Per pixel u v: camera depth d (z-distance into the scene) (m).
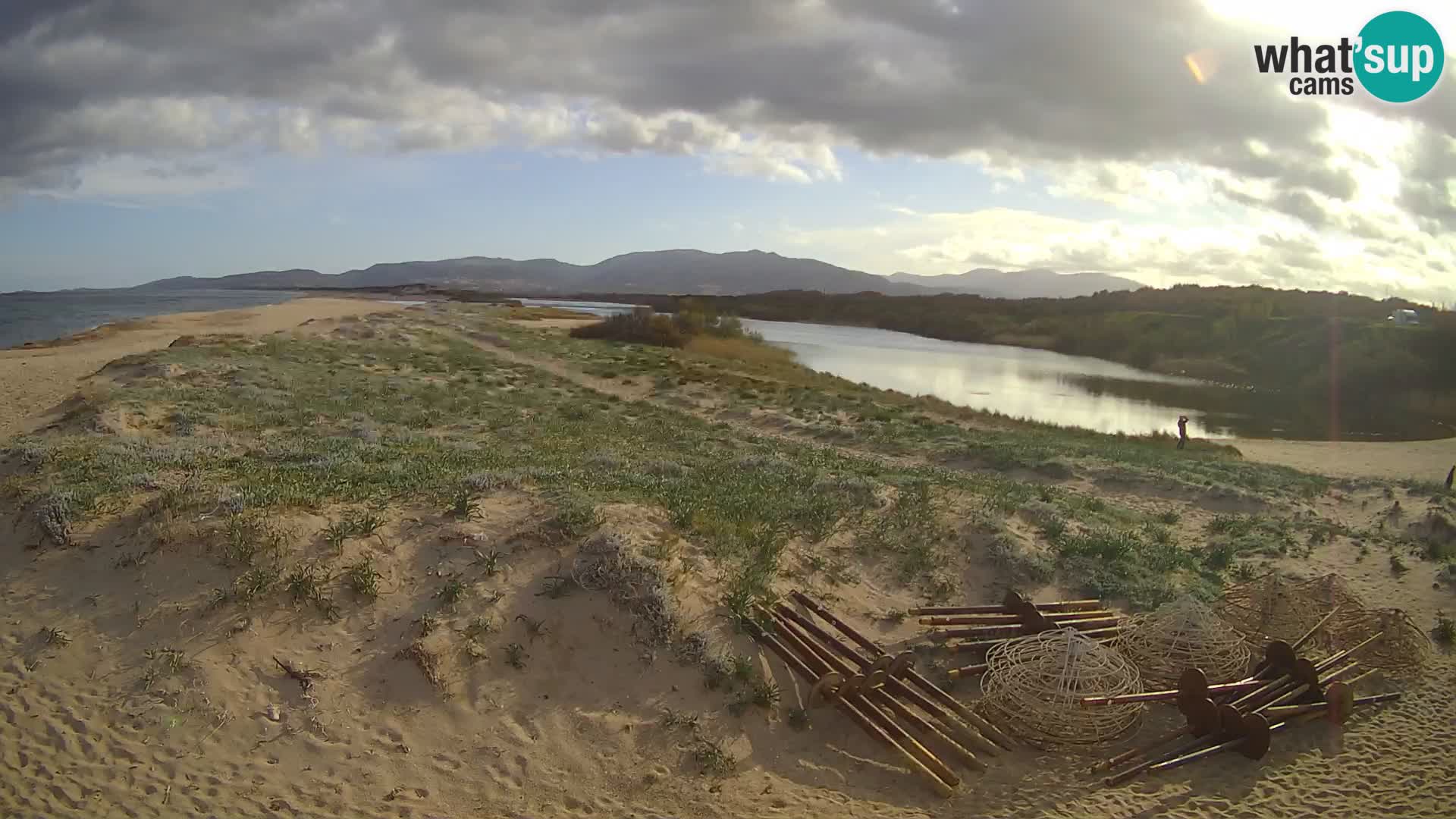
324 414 18.34
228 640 7.29
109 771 6.20
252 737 6.56
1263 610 10.01
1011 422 31.88
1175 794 6.84
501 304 109.94
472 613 7.77
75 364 30.23
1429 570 13.05
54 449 11.41
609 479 12.07
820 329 102.06
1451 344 58.50
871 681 7.58
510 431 18.98
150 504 8.85
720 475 13.89
